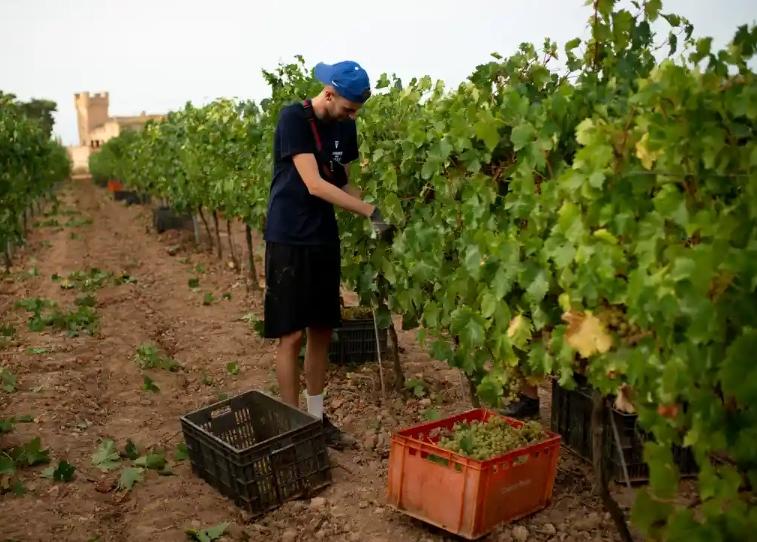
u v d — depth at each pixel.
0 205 11.64
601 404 3.18
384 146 5.28
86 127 87.56
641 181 2.67
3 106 13.77
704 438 2.39
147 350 7.14
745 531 2.32
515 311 3.70
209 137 11.59
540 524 3.78
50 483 4.37
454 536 3.77
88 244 15.80
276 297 4.56
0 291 10.42
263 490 4.07
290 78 7.31
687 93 2.53
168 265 12.69
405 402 5.70
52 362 6.81
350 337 6.53
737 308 2.29
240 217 10.11
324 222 4.59
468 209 3.99
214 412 4.58
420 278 4.83
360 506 4.10
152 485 4.42
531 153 3.34
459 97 4.55
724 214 2.40
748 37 2.80
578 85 3.58
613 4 3.66
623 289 2.73
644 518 2.53
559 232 3.00
